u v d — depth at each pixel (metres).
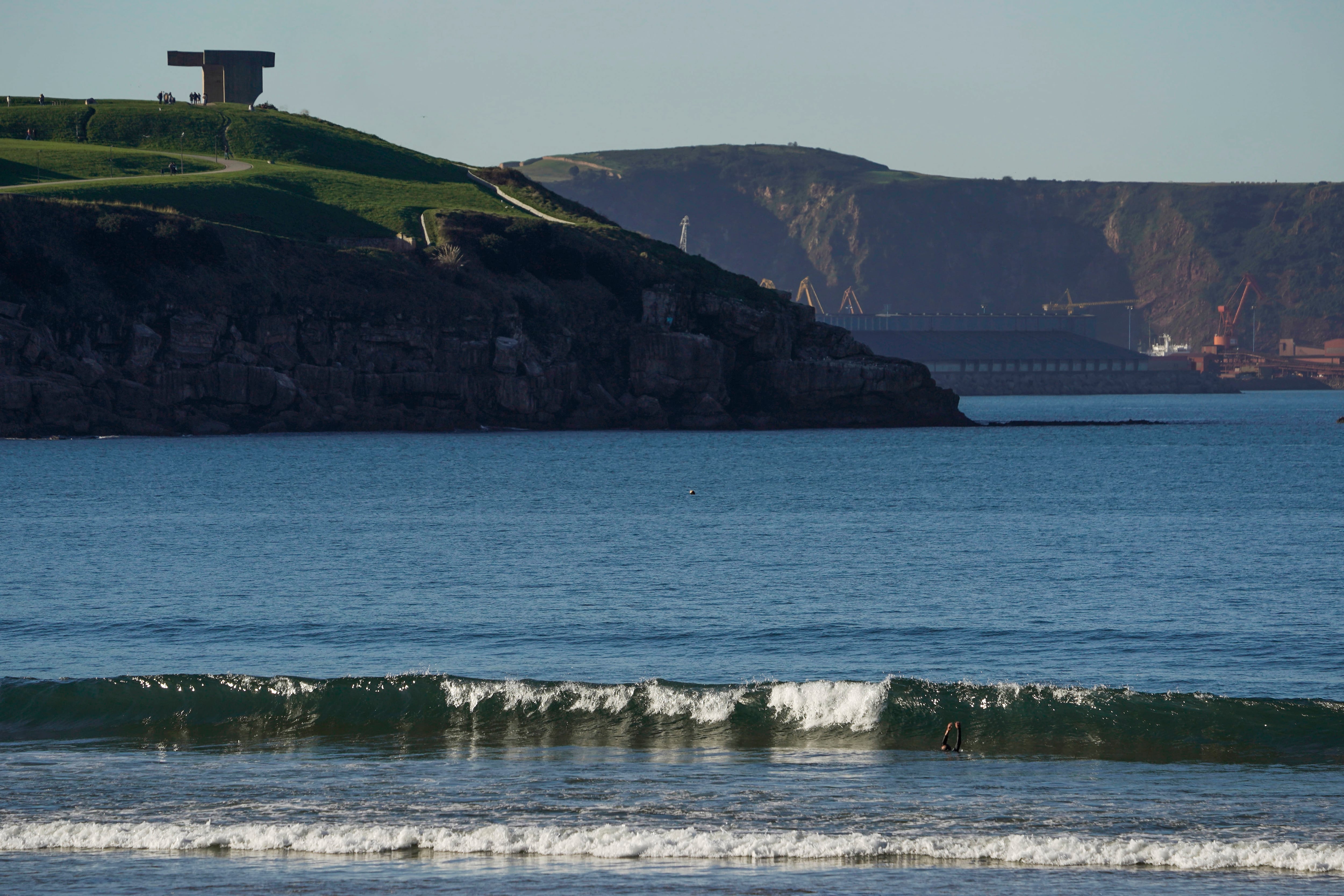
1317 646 137.12
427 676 104.81
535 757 90.50
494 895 62.16
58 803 78.38
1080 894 62.22
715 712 99.62
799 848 69.25
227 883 63.94
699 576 192.00
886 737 95.81
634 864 67.31
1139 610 161.00
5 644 137.38
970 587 180.12
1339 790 81.75
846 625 151.38
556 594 174.62
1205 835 71.94
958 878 64.81
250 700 101.94
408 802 78.75
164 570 197.00
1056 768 87.50
